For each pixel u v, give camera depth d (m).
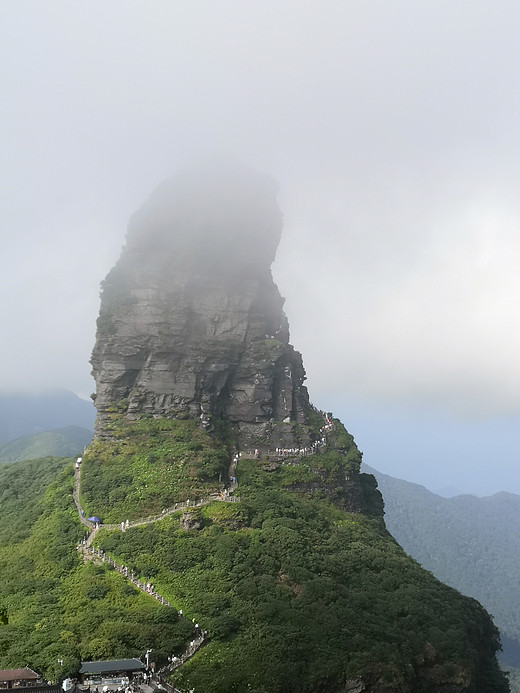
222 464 182.50
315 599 144.12
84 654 122.44
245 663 125.44
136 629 128.12
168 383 196.38
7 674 114.50
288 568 150.88
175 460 180.25
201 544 153.12
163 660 125.12
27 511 183.00
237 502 170.38
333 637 135.25
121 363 197.25
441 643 145.50
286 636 132.12
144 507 167.25
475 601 173.50
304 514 175.75
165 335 196.75
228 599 138.88
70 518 167.75
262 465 191.75
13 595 142.00
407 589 160.25
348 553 166.38
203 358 198.75
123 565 148.00
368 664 131.00
